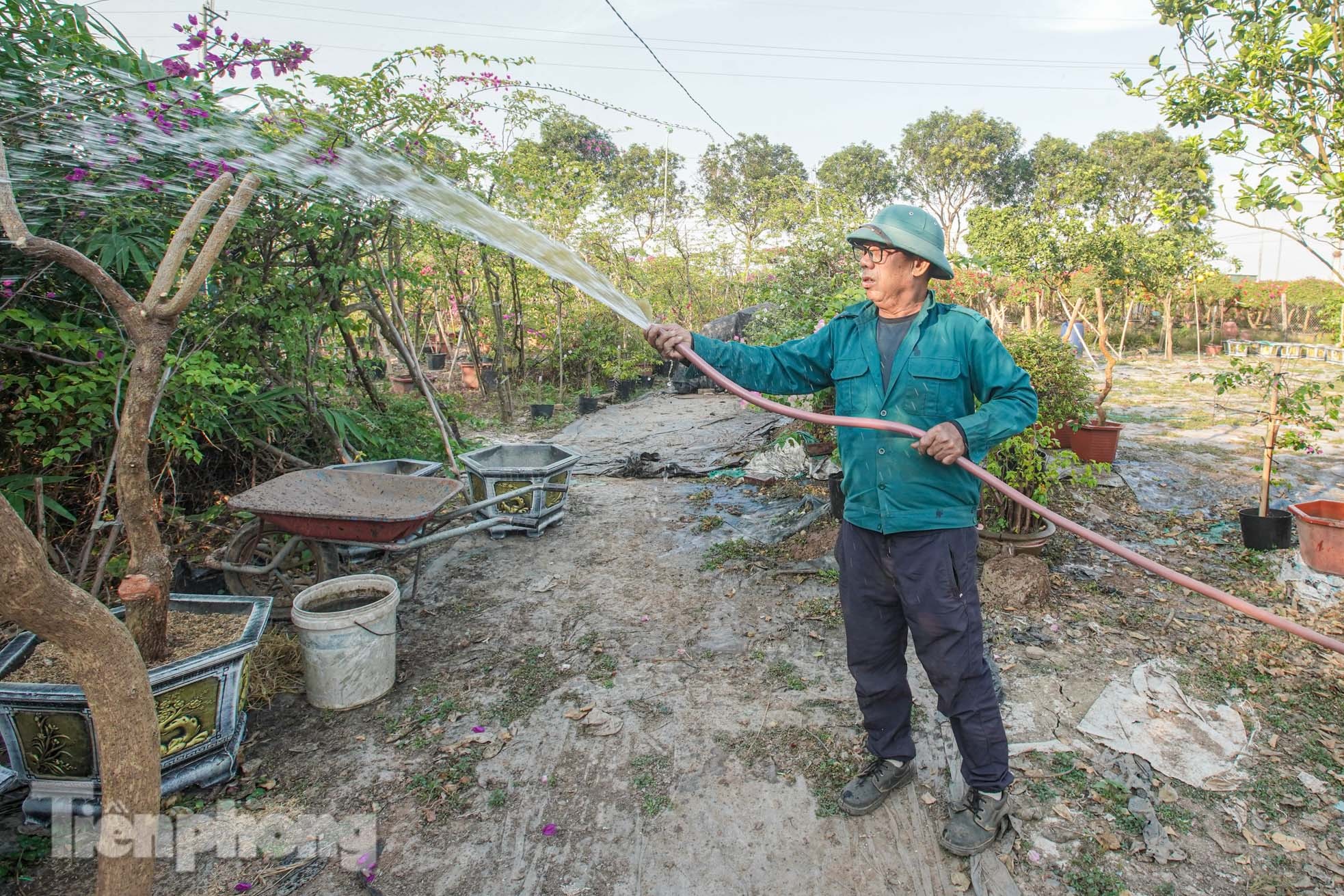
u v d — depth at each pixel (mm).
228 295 4551
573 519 6035
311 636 3217
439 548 5340
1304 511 4703
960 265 5758
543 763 2949
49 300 3787
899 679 2574
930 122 34812
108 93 3518
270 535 4594
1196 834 2496
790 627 4023
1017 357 4676
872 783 2646
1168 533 5461
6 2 3418
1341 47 4203
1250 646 3697
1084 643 3756
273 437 5441
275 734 3154
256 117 4168
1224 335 22375
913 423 2242
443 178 4434
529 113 8008
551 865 2455
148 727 1472
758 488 6668
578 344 13602
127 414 2438
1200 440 8203
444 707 3334
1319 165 4156
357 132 5277
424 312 14016
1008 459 4547
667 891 2340
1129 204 31703
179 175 3820
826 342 2514
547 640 3961
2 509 1220
